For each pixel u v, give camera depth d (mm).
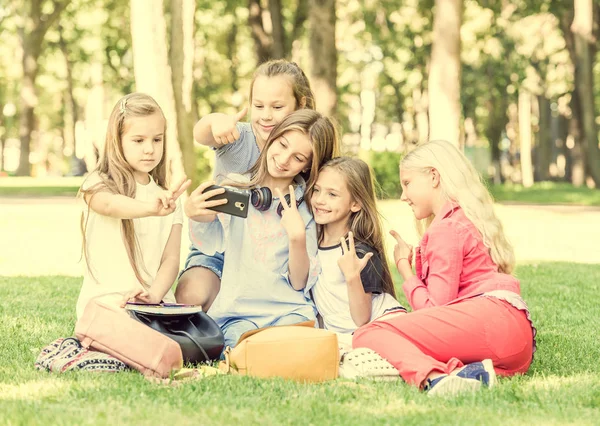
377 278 4547
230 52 31438
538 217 18312
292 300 4621
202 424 3031
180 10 15688
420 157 4387
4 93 46688
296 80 4879
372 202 4707
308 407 3324
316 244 4719
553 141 45094
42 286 7418
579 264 9883
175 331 4191
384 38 28703
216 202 4215
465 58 28516
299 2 25828
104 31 30484
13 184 31125
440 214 4305
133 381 3744
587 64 27641
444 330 3936
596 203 23609
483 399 3500
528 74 33875
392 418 3178
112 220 4449
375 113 45062
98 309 4082
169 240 4605
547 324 5828
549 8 27234
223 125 4715
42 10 34000
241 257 4613
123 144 4430
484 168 40531
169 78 14508
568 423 3178
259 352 3914
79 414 3121
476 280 4180
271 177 4703
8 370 4016
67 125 49188
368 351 3949
